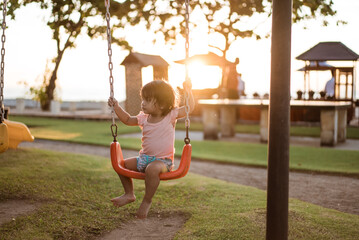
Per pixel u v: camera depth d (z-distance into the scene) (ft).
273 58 11.25
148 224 14.49
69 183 19.54
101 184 19.65
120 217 15.08
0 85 15.52
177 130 55.62
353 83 58.80
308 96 57.82
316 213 15.21
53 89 89.76
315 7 25.77
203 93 69.36
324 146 39.09
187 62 12.05
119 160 12.00
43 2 23.89
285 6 11.00
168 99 11.93
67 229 13.66
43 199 16.92
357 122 61.57
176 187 19.08
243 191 18.86
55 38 27.02
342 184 22.50
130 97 62.49
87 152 33.40
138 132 50.93
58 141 40.57
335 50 59.77
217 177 24.40
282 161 11.39
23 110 85.10
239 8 27.66
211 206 16.17
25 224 13.87
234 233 12.97
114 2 23.88
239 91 62.34
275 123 11.34
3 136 15.78
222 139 45.39
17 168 22.18
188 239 12.67
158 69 66.74
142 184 19.63
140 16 25.91
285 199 11.51
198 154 32.55
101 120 67.82
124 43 30.14
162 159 11.88
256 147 37.47
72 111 93.30
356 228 13.47
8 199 16.89
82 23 25.76
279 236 11.57
